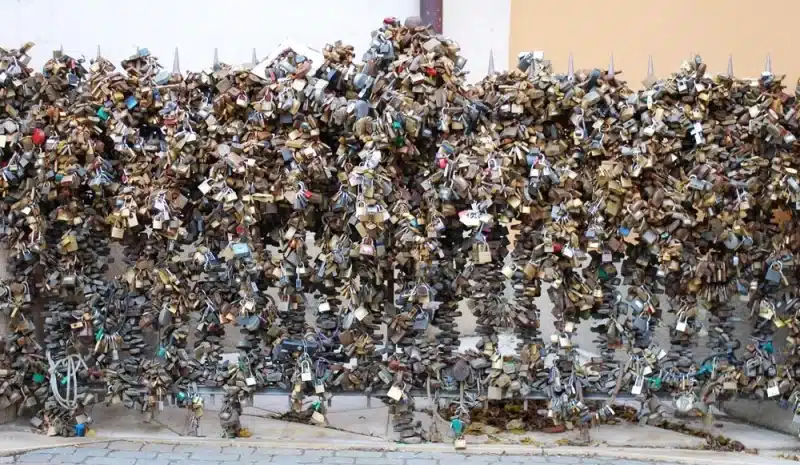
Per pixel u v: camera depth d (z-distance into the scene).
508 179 4.04
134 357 4.42
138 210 4.15
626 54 6.05
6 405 4.34
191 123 4.16
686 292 4.21
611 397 4.28
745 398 4.33
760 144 4.18
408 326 4.14
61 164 4.18
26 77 4.35
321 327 4.31
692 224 4.10
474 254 4.03
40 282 4.34
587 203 4.17
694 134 4.07
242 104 4.07
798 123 4.08
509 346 4.74
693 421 4.73
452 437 4.39
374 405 5.09
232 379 4.27
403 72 3.99
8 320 4.34
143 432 4.49
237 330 5.79
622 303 4.23
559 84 4.08
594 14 6.08
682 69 4.12
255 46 6.02
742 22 5.97
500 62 6.18
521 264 4.16
